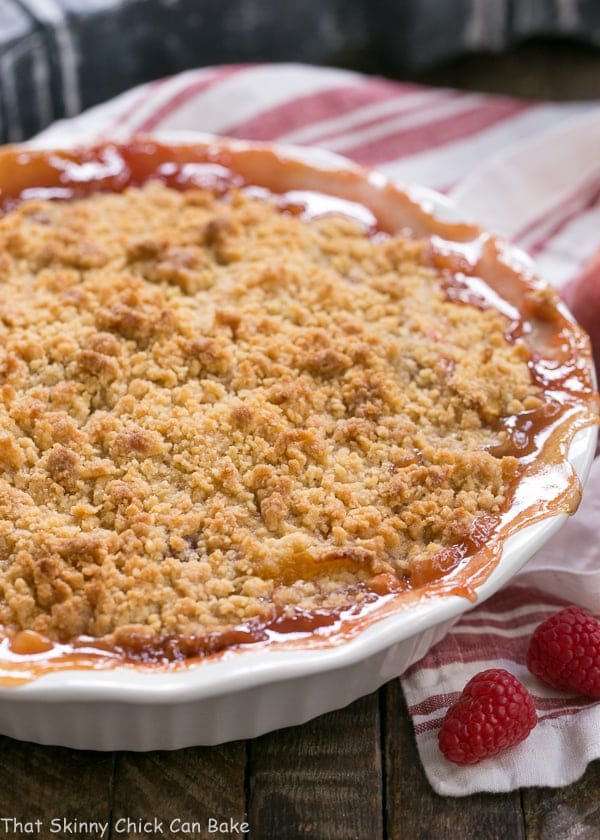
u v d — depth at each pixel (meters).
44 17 0.49
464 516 0.35
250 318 0.39
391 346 0.38
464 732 0.34
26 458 0.36
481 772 0.35
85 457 0.36
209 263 0.40
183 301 0.39
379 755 0.35
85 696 0.32
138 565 0.34
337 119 0.50
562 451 0.36
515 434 0.37
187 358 0.38
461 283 0.41
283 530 0.35
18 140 0.51
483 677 0.35
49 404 0.37
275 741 0.36
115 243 0.41
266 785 0.35
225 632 0.33
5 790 0.35
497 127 0.51
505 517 0.35
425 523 0.35
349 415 0.37
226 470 0.35
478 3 0.55
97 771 0.35
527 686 0.36
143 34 0.52
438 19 0.55
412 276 0.41
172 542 0.34
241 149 0.44
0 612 0.33
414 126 0.50
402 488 0.35
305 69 0.51
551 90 0.56
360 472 0.36
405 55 0.56
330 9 0.54
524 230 0.47
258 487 0.35
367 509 0.35
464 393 0.37
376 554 0.34
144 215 0.42
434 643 0.36
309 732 0.36
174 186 0.43
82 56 0.51
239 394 0.37
